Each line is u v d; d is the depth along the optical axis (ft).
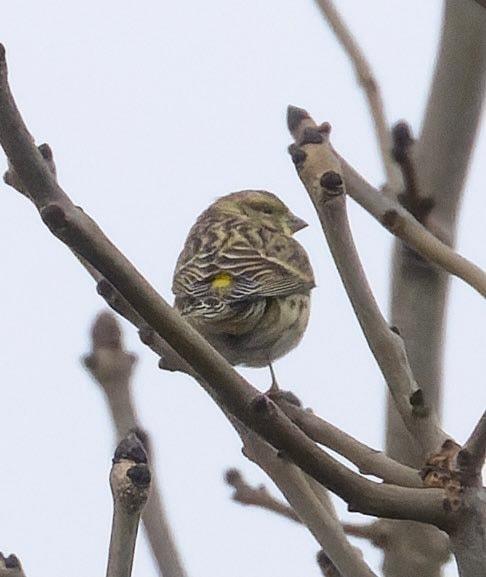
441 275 39.14
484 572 27.53
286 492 31.17
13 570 25.98
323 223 29.53
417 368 38.81
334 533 30.86
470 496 27.81
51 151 28.99
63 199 24.93
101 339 34.42
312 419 31.63
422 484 28.91
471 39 39.50
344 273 29.68
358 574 30.55
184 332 26.12
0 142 24.56
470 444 27.94
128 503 23.94
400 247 39.29
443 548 36.83
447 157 39.40
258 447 31.35
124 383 34.12
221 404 29.30
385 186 39.17
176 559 32.71
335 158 29.43
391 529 37.04
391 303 39.47
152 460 32.12
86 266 32.12
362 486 27.37
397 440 38.06
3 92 24.18
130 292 25.58
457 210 39.29
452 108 39.52
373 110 39.47
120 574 23.85
